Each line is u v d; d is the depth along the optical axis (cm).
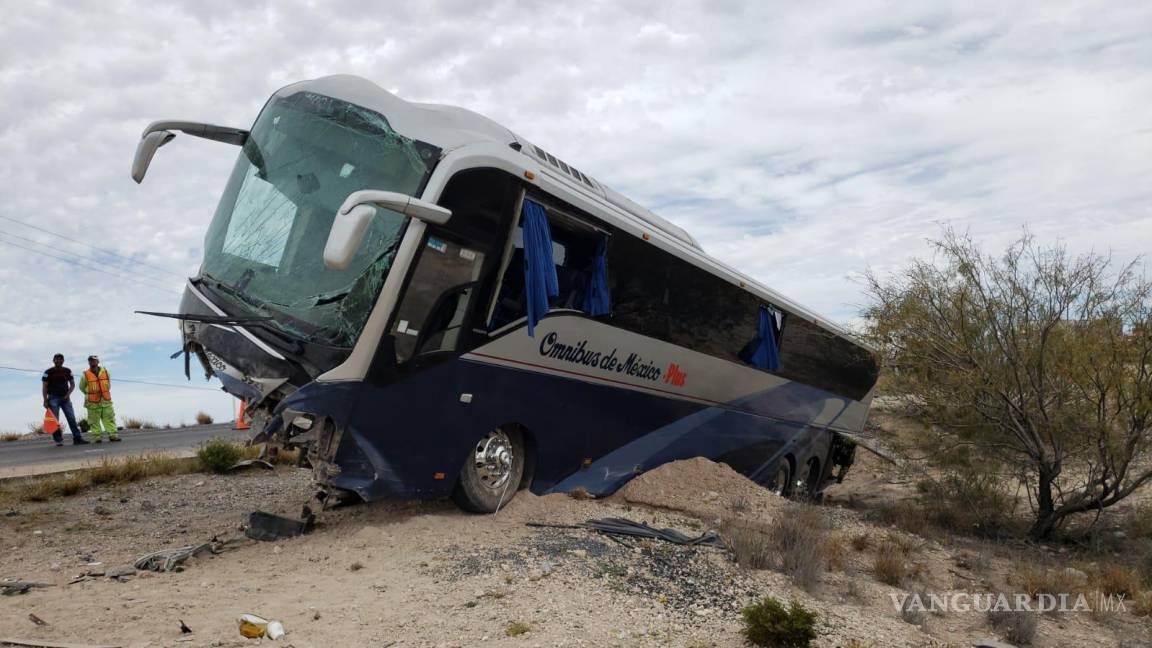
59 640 466
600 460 1074
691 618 617
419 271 758
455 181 781
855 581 833
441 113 862
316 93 864
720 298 1252
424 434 802
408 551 736
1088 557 1125
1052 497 1338
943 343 1300
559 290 957
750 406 1403
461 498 874
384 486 777
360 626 528
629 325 1057
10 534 815
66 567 682
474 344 837
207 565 693
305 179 813
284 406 718
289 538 794
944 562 1015
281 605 564
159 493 1115
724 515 1002
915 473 1454
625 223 1021
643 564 752
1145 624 808
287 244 793
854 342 1783
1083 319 1237
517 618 564
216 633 494
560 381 965
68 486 1081
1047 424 1236
